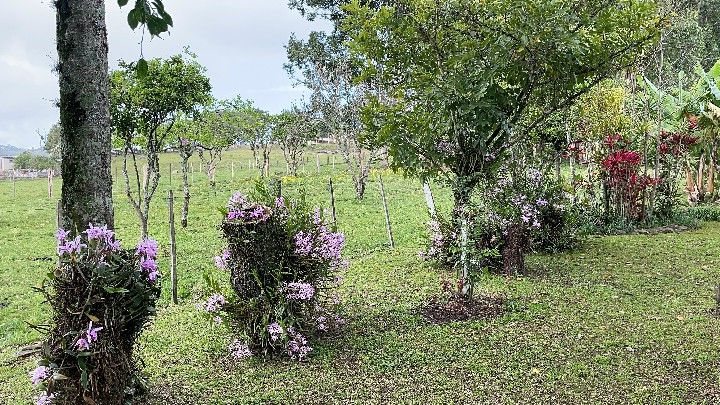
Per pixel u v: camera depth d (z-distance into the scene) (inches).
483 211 311.1
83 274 146.5
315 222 227.3
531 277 309.4
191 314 269.4
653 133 509.4
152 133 410.0
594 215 462.3
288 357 208.1
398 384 182.1
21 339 252.7
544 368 189.5
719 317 233.0
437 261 342.6
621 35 266.7
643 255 358.0
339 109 741.3
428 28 254.5
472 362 196.4
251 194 222.4
